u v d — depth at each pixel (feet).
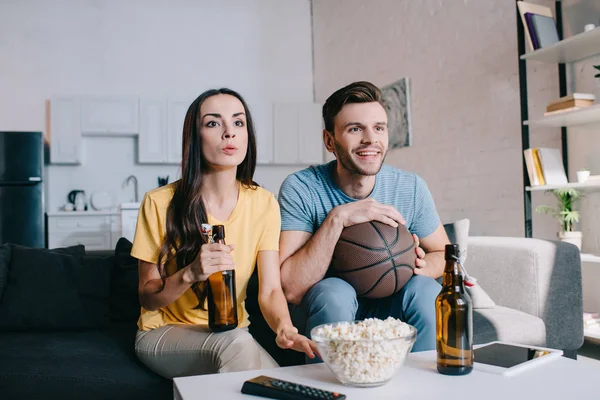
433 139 15.43
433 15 15.35
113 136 20.61
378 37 18.26
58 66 20.43
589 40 9.77
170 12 21.58
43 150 18.19
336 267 5.31
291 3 22.99
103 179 20.53
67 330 6.73
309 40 23.15
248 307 7.21
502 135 12.91
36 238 17.65
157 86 21.38
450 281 3.61
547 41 10.67
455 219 14.57
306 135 21.88
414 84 16.30
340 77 21.01
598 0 10.64
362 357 3.26
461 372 3.51
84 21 20.71
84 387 5.00
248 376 3.63
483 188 13.53
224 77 22.15
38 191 17.72
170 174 21.12
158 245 5.29
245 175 5.67
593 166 10.70
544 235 11.84
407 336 3.34
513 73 12.55
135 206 18.38
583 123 10.87
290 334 4.34
